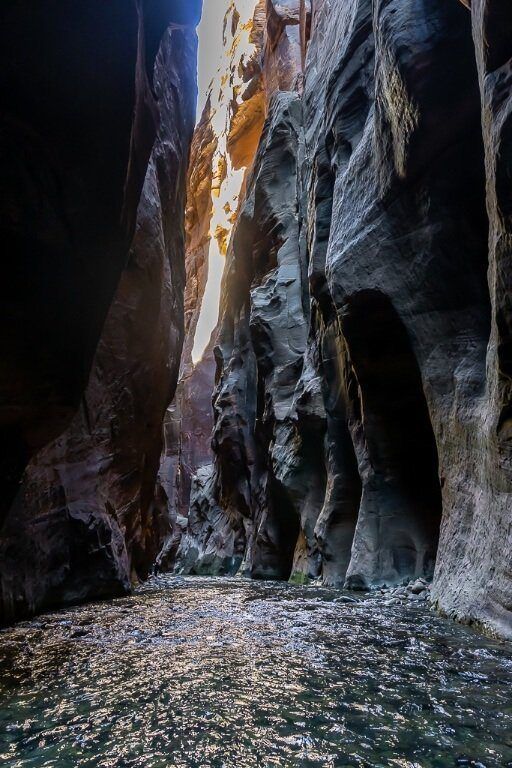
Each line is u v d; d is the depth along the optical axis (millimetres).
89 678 3891
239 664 4211
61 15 4504
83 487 10172
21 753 2641
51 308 5301
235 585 13500
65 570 8914
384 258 9062
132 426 12969
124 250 5930
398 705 3215
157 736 2801
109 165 5172
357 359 10188
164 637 5461
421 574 9594
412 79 7242
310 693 3455
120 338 12172
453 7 6969
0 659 4578
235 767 2441
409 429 10422
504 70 4859
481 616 5629
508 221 4902
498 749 2605
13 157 4668
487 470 6078
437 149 7652
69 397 5793
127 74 4938
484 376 7023
